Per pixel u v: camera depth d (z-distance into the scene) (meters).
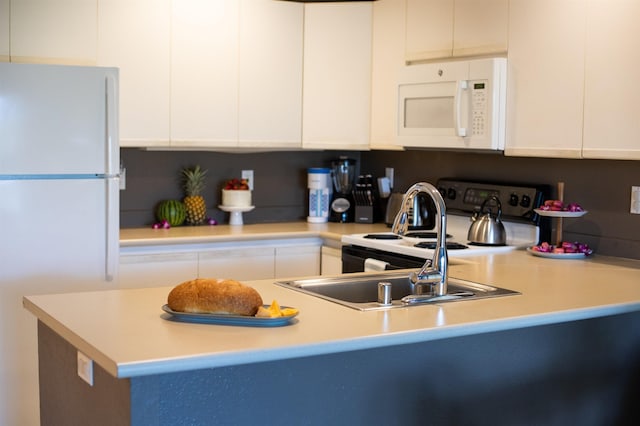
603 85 3.21
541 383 2.66
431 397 2.42
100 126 3.62
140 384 1.94
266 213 4.97
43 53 3.89
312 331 2.13
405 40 4.25
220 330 2.13
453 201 4.34
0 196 3.48
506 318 2.35
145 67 4.13
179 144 4.25
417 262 3.63
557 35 3.39
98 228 3.66
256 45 4.41
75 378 2.31
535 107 3.51
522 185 3.95
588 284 2.92
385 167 4.96
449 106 3.88
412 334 2.17
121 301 2.49
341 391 2.26
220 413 2.07
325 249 4.46
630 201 3.47
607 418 2.84
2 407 3.58
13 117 3.48
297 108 4.56
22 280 3.55
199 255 4.20
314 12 4.54
